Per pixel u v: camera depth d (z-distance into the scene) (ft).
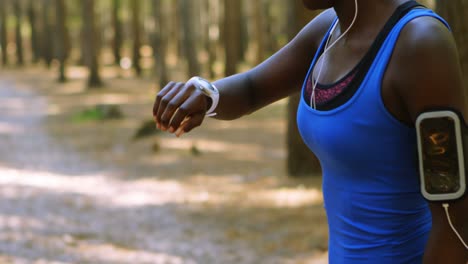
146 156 45.68
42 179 38.40
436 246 4.83
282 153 45.68
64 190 35.22
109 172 40.52
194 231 26.63
